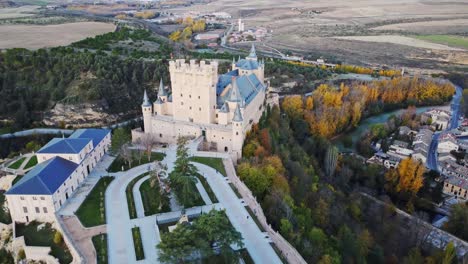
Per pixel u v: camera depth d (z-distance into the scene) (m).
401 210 150.25
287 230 95.00
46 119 196.62
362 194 154.50
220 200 109.25
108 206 106.25
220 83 168.12
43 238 96.44
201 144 147.88
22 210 102.00
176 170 108.62
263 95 192.38
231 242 80.50
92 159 127.94
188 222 91.19
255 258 86.56
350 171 165.75
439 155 190.88
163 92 162.88
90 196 111.69
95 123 199.50
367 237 118.06
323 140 194.38
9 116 193.25
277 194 112.56
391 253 119.75
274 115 192.62
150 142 148.38
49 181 103.38
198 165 130.38
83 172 120.56
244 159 136.00
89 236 92.88
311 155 177.50
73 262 86.06
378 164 177.62
